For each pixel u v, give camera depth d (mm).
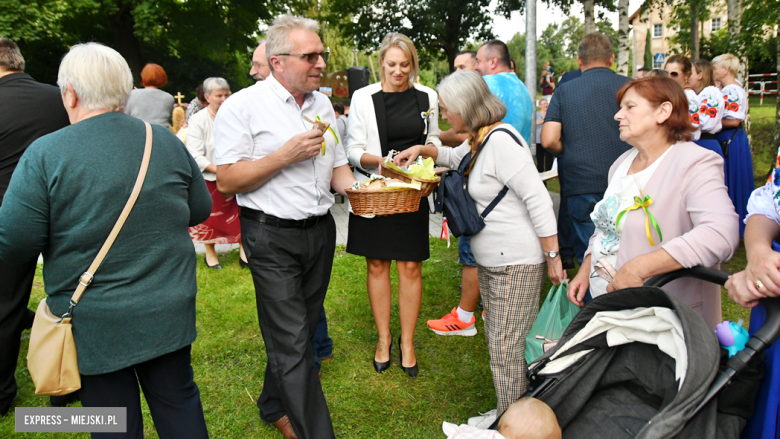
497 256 2469
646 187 1953
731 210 1733
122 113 1877
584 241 3711
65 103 1819
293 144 2264
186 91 21703
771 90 19688
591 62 3621
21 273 2705
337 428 2719
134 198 1775
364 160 3154
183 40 18594
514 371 2512
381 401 2947
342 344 3621
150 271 1834
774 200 1585
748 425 1558
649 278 1790
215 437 2660
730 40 8297
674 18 12914
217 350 3504
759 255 1469
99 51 1777
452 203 2490
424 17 26734
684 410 1355
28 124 2811
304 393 2354
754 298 1469
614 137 3496
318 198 2506
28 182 1662
